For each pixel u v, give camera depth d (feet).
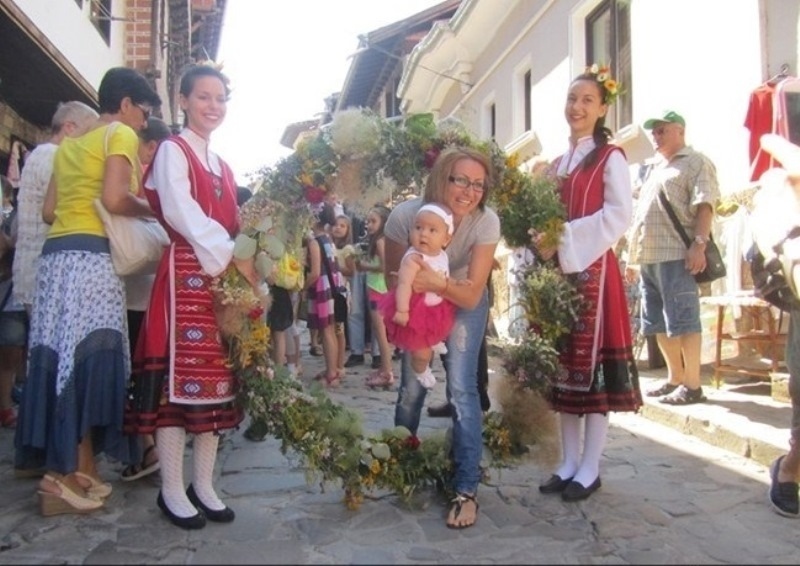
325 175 12.46
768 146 12.23
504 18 40.22
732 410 16.94
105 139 11.91
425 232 11.08
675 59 23.61
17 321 16.43
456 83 50.72
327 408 12.28
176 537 10.85
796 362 11.66
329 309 23.32
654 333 18.75
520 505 12.22
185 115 11.54
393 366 27.53
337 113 12.71
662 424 17.62
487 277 11.74
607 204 12.16
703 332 21.59
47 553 10.28
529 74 38.60
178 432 11.24
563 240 12.22
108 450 11.78
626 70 28.07
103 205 11.68
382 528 11.23
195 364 10.99
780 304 11.86
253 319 11.52
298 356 24.82
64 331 11.45
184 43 54.44
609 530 11.10
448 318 11.54
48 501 11.68
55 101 29.84
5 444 16.21
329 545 10.56
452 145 12.51
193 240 10.82
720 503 12.28
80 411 11.50
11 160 30.25
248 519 11.60
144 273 12.33
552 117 33.68
